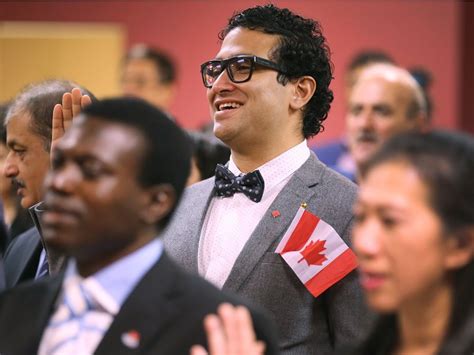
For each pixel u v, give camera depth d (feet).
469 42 25.61
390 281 6.59
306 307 9.70
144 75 22.18
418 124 14.96
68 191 7.05
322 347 9.74
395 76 15.03
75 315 7.22
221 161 13.41
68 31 26.27
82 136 7.17
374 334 7.25
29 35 26.30
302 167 10.16
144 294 7.20
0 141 14.16
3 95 26.43
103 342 7.04
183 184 7.53
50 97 10.71
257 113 9.95
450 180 6.61
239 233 9.99
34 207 9.96
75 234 7.06
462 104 25.76
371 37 25.17
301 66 10.18
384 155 6.82
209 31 25.73
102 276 7.24
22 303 7.63
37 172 10.69
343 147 19.63
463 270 6.72
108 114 7.29
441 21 24.99
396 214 6.56
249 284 9.70
